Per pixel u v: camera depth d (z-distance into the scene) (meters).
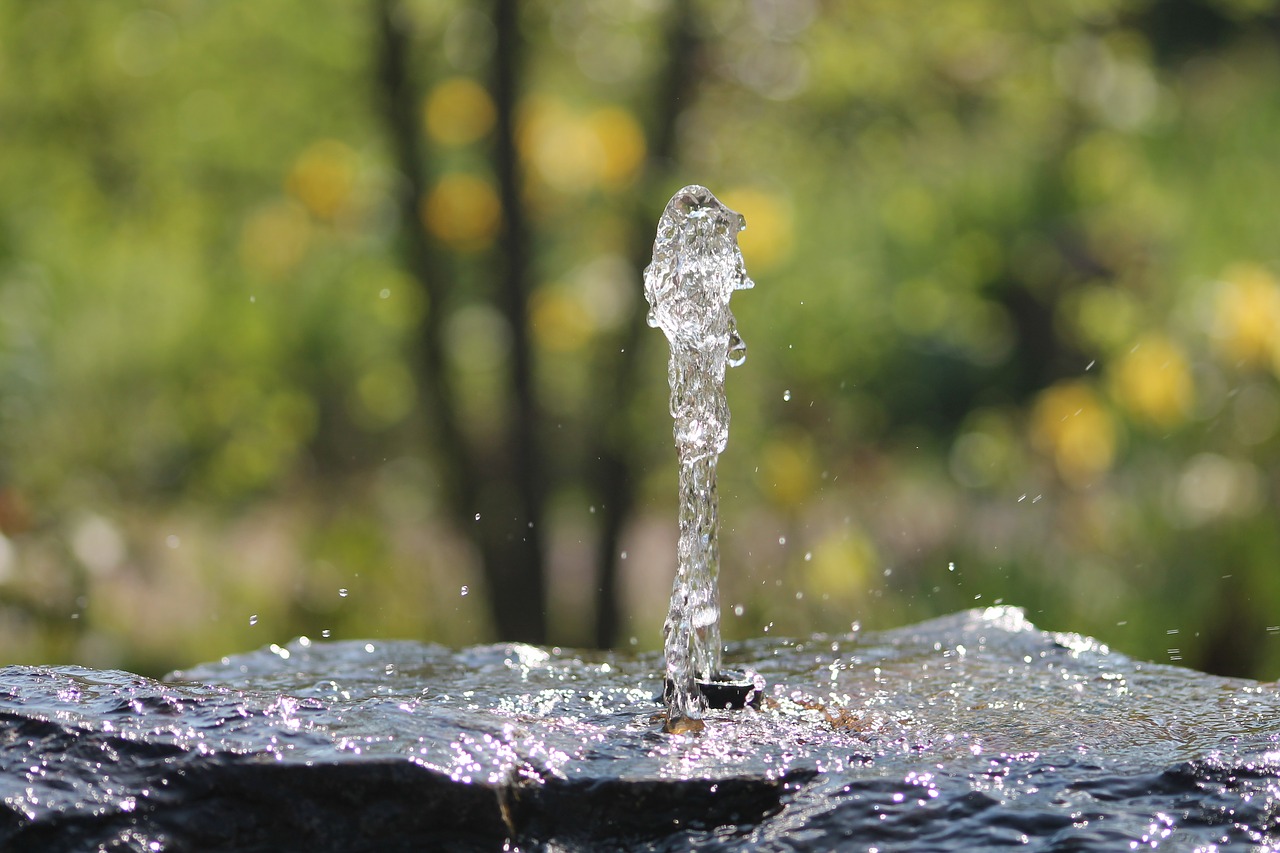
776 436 7.72
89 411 7.68
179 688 2.61
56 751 2.25
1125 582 6.66
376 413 8.61
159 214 7.93
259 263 7.88
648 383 7.78
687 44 7.55
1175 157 8.30
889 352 8.27
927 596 6.85
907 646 3.47
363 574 7.97
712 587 3.00
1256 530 6.62
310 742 2.28
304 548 8.19
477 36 7.65
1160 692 2.94
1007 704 2.85
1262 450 6.97
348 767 2.20
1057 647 3.42
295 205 7.84
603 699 2.91
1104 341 8.37
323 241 7.98
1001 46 7.77
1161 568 6.64
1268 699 2.87
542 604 7.69
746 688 2.81
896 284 8.24
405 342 8.10
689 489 3.02
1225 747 2.46
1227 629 6.45
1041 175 8.43
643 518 8.23
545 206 7.92
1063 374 8.68
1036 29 7.77
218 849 2.16
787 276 7.99
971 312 8.74
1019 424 8.33
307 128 7.86
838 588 6.98
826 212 8.24
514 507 7.70
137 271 8.21
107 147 7.78
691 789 2.25
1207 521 6.77
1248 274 7.23
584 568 8.81
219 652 7.02
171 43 7.77
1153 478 7.07
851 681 3.08
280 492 8.80
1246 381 7.26
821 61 7.68
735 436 7.72
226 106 7.84
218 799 2.19
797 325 7.90
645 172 7.56
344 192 7.62
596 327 7.87
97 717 2.35
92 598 6.64
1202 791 2.26
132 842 2.12
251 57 7.75
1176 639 6.44
